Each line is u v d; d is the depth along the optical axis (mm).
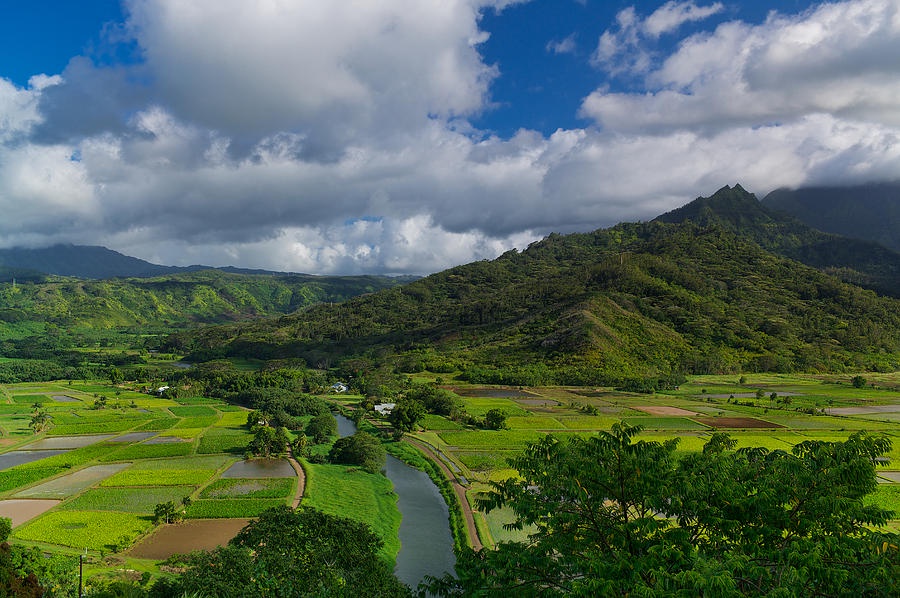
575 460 19844
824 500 17125
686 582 15578
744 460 21281
